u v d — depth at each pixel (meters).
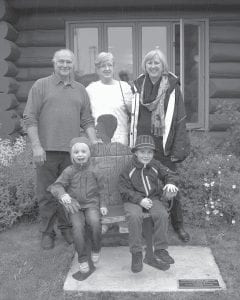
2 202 4.93
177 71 7.54
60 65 3.96
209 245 4.34
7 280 3.68
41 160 4.00
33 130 4.05
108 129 4.21
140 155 3.82
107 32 7.51
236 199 4.81
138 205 3.74
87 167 3.84
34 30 7.40
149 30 7.52
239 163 5.48
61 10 7.31
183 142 4.16
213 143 6.75
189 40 7.40
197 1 7.09
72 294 3.46
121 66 7.60
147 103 4.14
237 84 7.44
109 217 3.82
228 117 6.70
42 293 3.48
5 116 6.95
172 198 3.97
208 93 7.45
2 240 4.57
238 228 4.76
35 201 5.11
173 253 4.15
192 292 3.45
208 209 4.82
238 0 7.08
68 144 4.10
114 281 3.63
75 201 3.75
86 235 3.85
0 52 6.93
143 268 3.85
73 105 4.08
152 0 7.09
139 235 3.60
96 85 4.28
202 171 5.00
